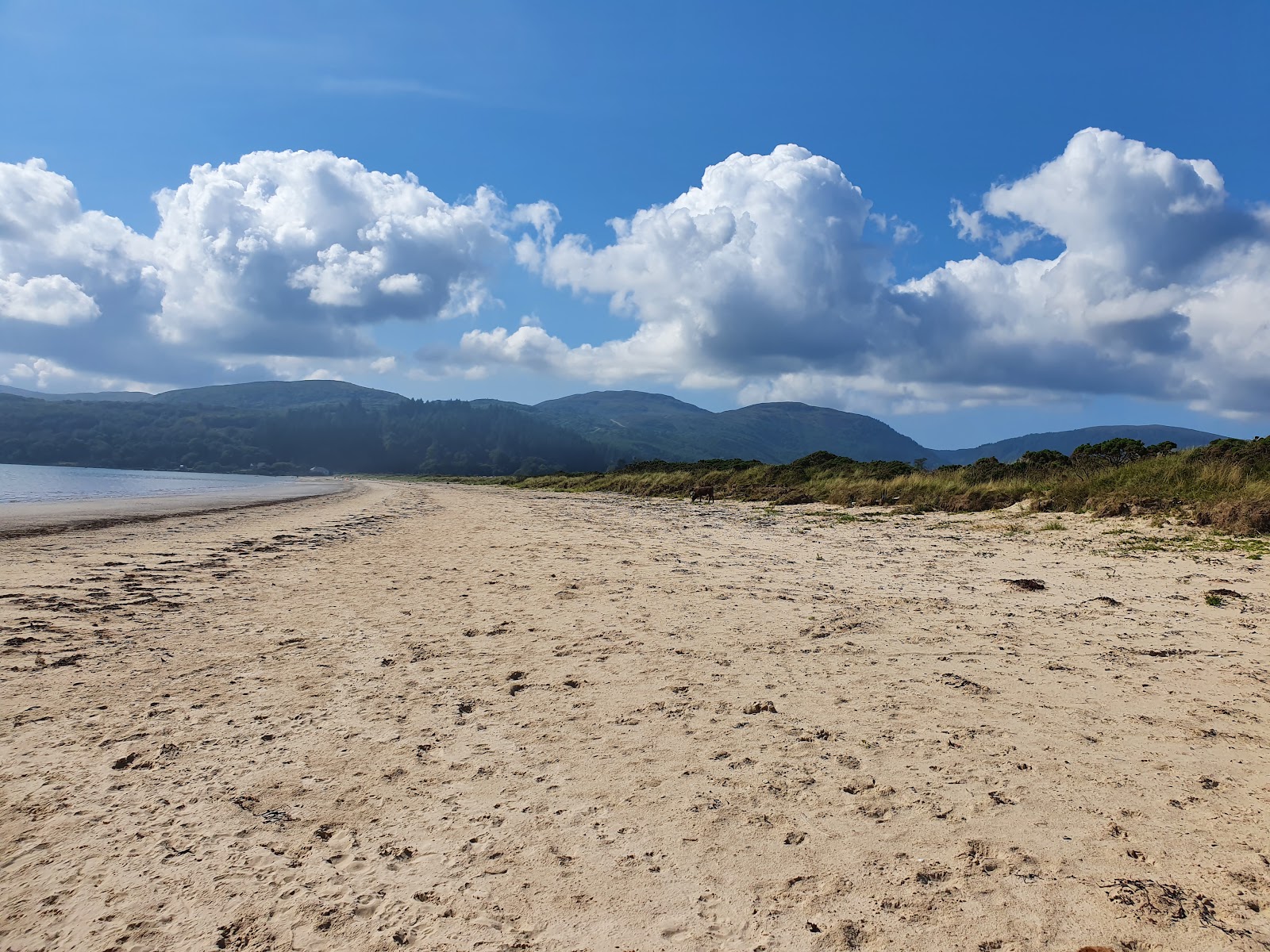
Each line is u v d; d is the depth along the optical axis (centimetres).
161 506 2555
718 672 530
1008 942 236
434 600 802
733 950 234
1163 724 424
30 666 536
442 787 350
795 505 2403
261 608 755
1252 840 295
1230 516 1254
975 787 344
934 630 654
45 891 268
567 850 293
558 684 505
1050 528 1436
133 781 355
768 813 322
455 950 235
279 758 382
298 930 245
